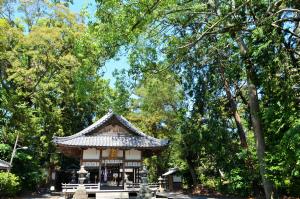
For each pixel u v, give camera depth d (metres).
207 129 25.41
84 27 27.97
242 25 11.61
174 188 39.03
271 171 13.26
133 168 26.25
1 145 27.80
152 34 13.70
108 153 25.70
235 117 23.23
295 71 10.74
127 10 11.97
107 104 16.56
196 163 35.22
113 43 13.02
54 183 39.31
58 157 37.72
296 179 13.51
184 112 28.50
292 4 10.80
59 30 26.81
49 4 28.34
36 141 31.91
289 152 10.28
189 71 21.03
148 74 14.62
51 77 31.23
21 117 29.50
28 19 30.83
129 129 26.47
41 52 27.36
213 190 31.45
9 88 29.98
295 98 10.81
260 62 10.81
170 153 43.94
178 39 14.26
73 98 35.88
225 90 22.08
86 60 14.20
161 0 11.74
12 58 27.56
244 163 22.66
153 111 37.44
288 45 10.68
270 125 12.37
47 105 32.56
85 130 26.73
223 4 12.70
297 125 9.90
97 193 23.34
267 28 10.30
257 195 21.41
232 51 16.47
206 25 14.30
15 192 27.78
